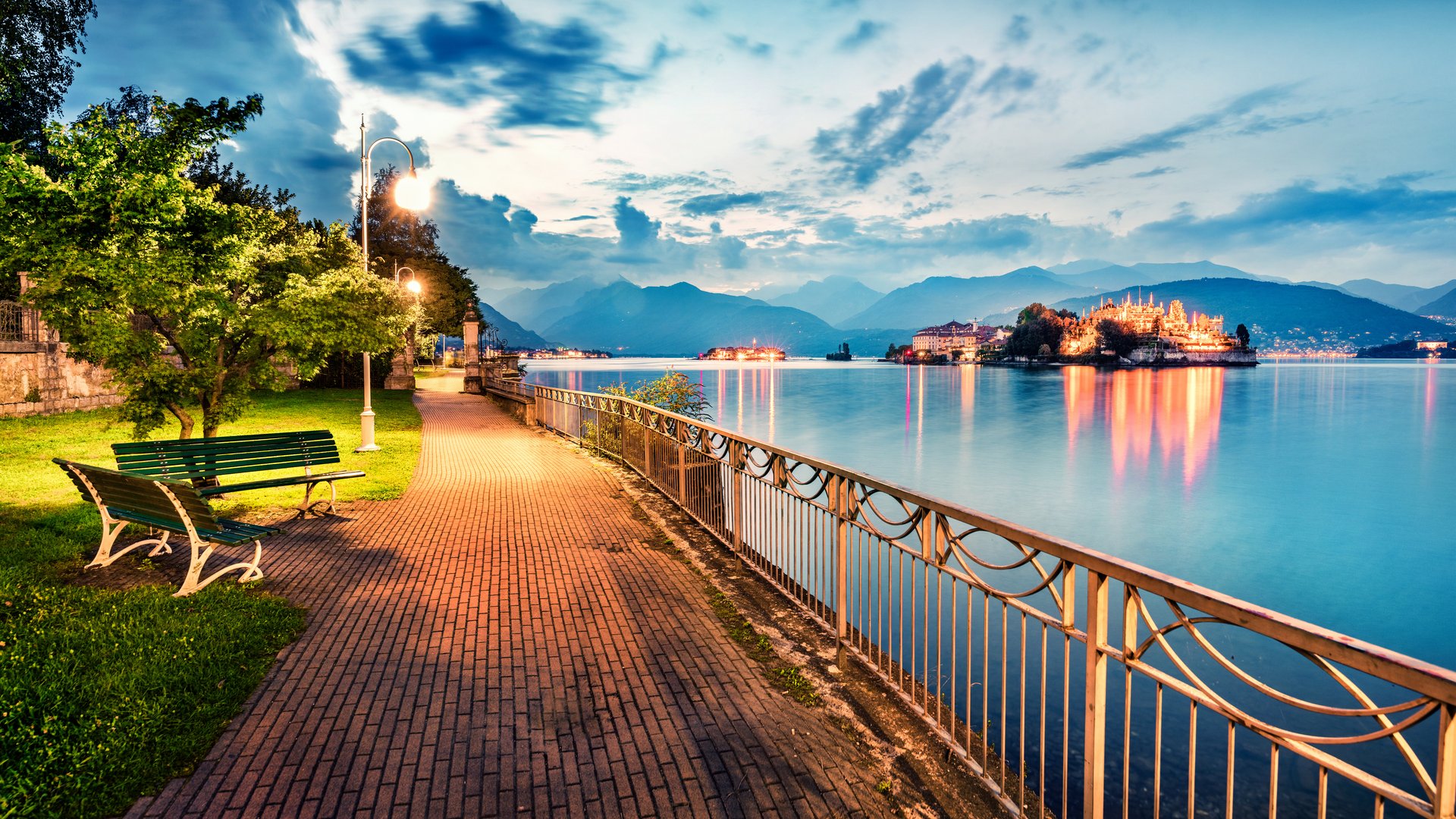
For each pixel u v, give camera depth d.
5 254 8.26
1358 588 24.48
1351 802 8.84
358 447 15.76
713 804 3.47
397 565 7.19
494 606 6.08
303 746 3.88
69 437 15.53
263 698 4.38
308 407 25.88
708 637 5.46
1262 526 33.16
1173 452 57.50
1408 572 26.27
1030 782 7.48
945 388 138.50
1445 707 1.70
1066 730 2.89
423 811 3.37
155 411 9.84
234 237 9.84
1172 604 2.38
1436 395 129.38
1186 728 10.13
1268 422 82.94
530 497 10.86
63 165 8.84
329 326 10.37
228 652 4.81
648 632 5.55
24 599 5.66
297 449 9.16
